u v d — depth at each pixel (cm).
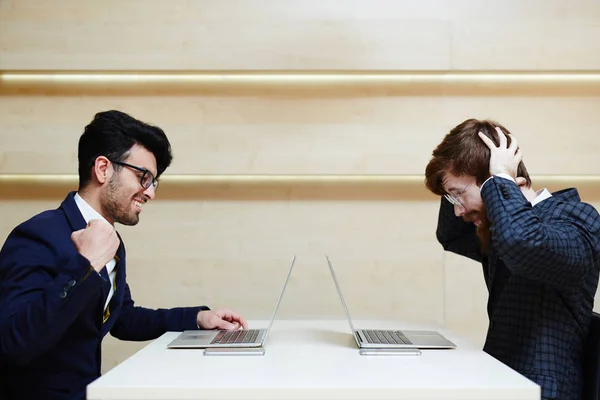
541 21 255
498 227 135
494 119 260
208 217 264
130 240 263
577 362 146
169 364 124
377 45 255
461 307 262
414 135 260
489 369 118
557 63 254
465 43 255
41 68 255
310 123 261
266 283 263
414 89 261
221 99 262
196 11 256
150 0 256
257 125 261
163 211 264
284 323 192
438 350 139
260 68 255
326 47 256
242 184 266
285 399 104
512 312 151
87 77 262
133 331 181
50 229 145
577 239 137
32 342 126
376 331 165
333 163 259
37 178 266
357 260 264
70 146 260
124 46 255
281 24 256
